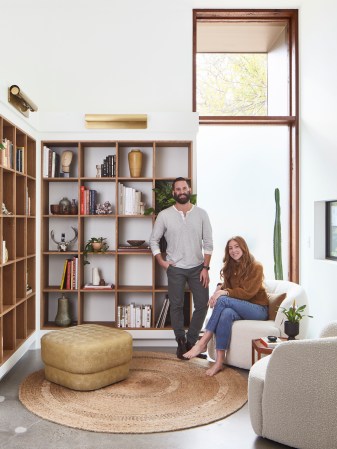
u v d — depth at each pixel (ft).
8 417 9.70
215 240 17.53
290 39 17.92
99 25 17.13
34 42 16.98
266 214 17.69
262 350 10.65
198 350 13.44
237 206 17.62
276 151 17.85
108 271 16.85
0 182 11.57
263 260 17.61
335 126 13.92
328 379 7.86
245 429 9.29
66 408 10.13
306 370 8.09
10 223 12.86
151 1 16.63
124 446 8.49
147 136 15.81
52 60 17.02
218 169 17.66
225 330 12.89
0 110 11.64
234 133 17.76
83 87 17.06
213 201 17.58
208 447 8.50
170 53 17.21
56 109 16.99
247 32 17.95
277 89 17.89
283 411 8.36
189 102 17.20
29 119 14.37
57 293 16.84
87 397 10.80
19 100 12.91
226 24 17.93
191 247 14.69
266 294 13.93
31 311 15.49
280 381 8.39
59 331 12.42
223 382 11.92
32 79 16.98
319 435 7.96
